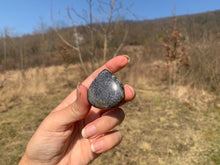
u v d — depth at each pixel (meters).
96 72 0.17
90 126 0.13
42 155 0.14
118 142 0.14
